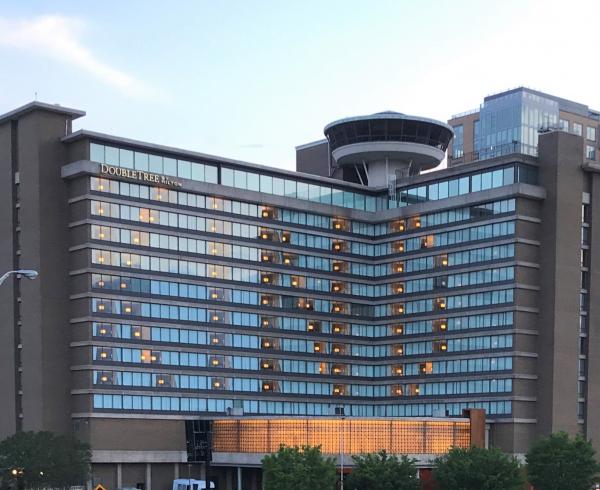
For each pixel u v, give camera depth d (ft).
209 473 479.41
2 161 483.51
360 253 568.82
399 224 565.12
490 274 514.27
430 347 541.34
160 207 487.20
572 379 500.74
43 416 453.58
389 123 572.92
